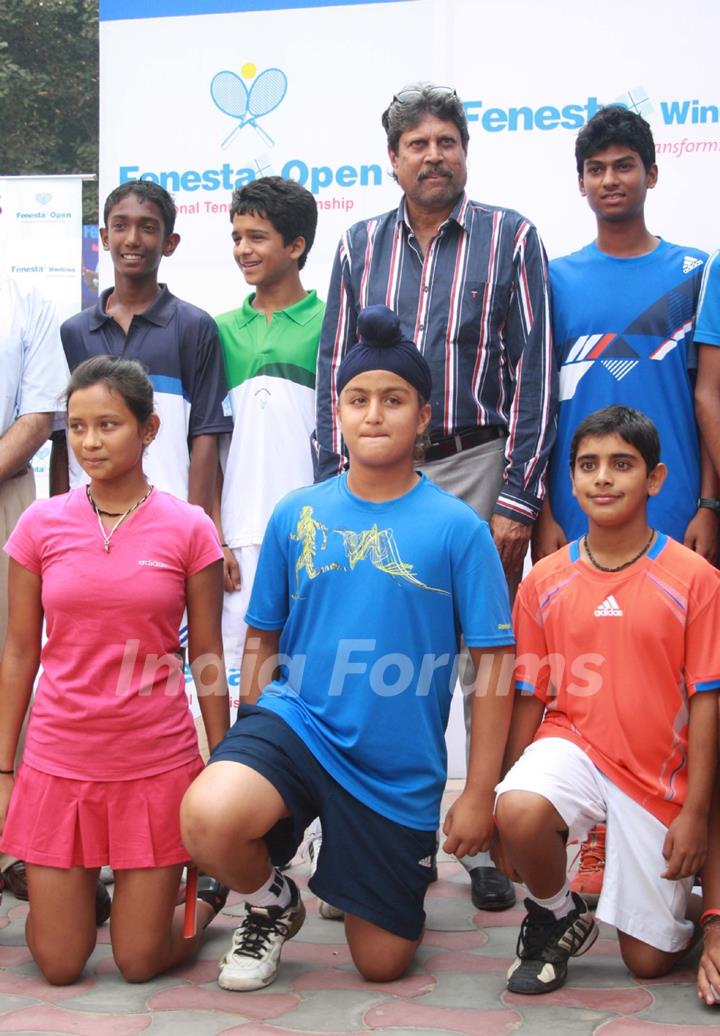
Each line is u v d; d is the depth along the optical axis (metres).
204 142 4.98
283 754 2.94
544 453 3.76
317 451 3.93
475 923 3.46
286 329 4.29
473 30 4.73
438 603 3.07
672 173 4.66
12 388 4.02
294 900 3.09
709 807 3.00
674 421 3.86
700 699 2.99
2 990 2.99
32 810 3.02
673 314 3.86
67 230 5.44
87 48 12.40
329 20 4.84
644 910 2.96
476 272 3.80
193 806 2.82
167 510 3.14
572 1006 2.83
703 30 4.60
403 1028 2.71
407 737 3.03
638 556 3.10
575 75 4.68
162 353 4.20
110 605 3.02
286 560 3.20
